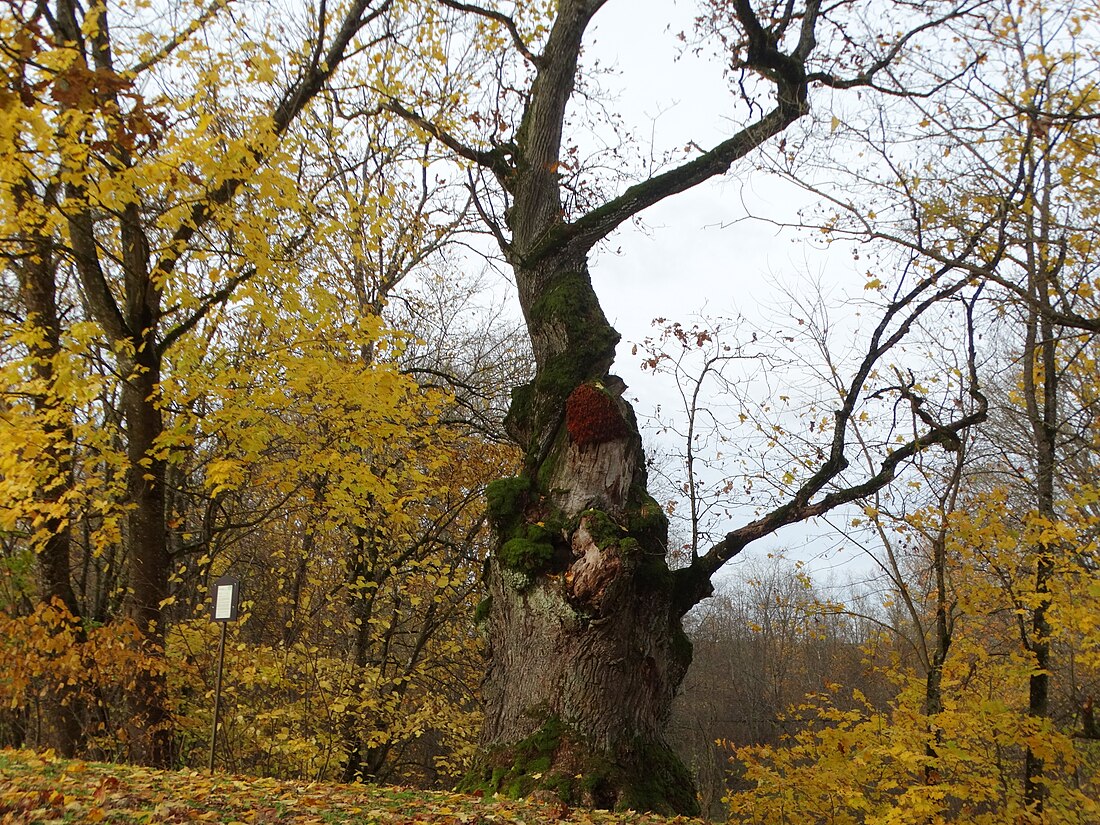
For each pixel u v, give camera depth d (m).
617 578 6.62
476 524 14.70
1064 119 7.21
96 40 8.07
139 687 8.67
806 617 10.01
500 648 7.20
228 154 7.52
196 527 14.02
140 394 8.49
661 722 7.27
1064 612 7.39
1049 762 7.54
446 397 10.05
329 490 9.74
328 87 9.24
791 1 9.13
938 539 8.66
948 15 8.72
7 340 7.70
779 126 8.95
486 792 6.50
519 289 8.73
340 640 15.13
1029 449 10.54
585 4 8.81
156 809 4.81
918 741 7.70
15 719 10.88
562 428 7.65
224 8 8.70
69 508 7.70
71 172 7.12
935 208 8.55
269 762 12.00
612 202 8.52
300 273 8.88
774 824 8.88
